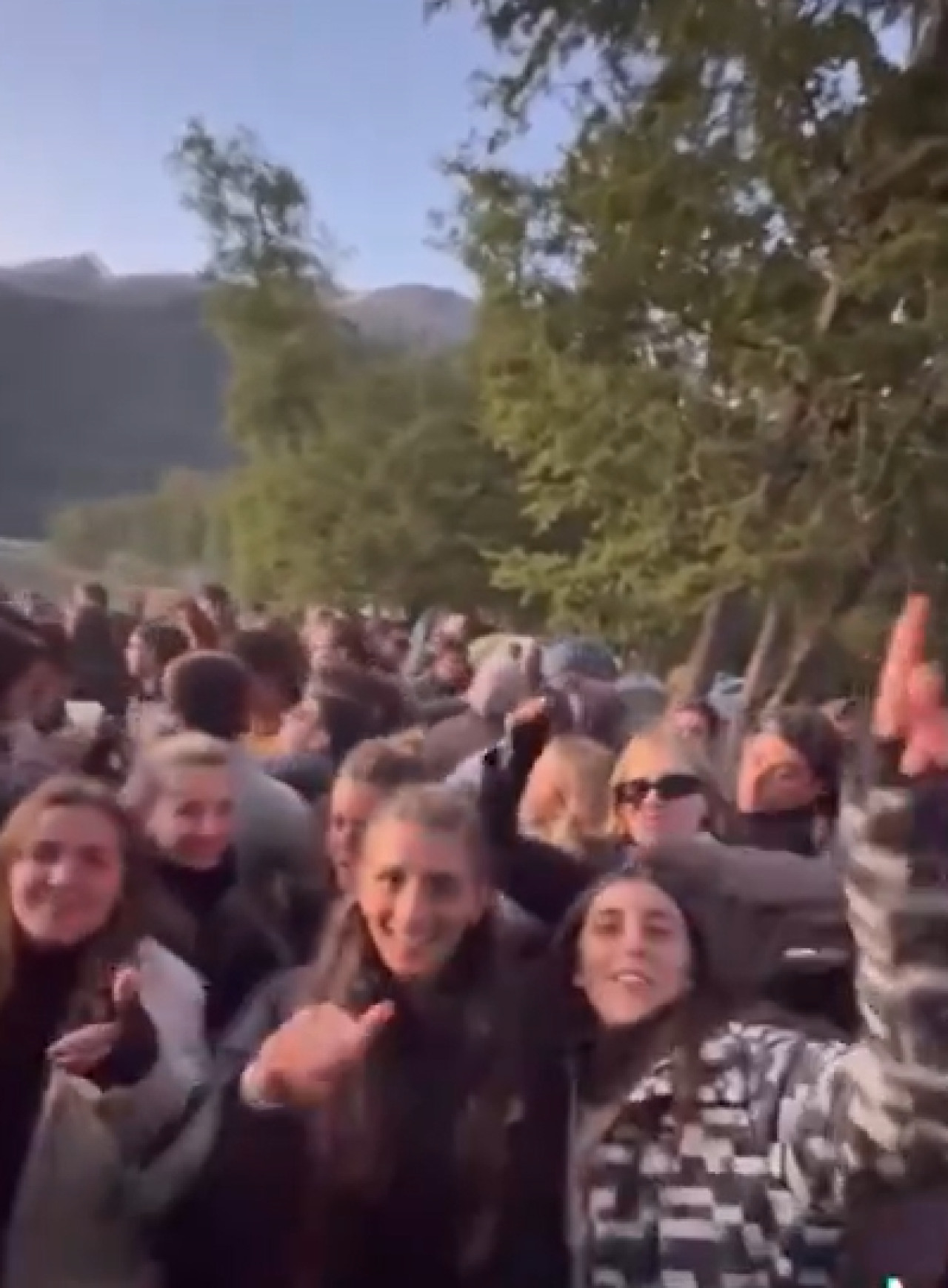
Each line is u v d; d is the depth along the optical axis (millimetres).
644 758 4262
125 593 17516
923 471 17219
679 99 17469
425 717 6840
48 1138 3223
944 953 2988
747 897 3355
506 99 18344
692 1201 3146
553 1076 3219
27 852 3301
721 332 17344
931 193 17359
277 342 48656
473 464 42250
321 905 4094
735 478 17844
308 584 44094
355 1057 3066
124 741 5570
